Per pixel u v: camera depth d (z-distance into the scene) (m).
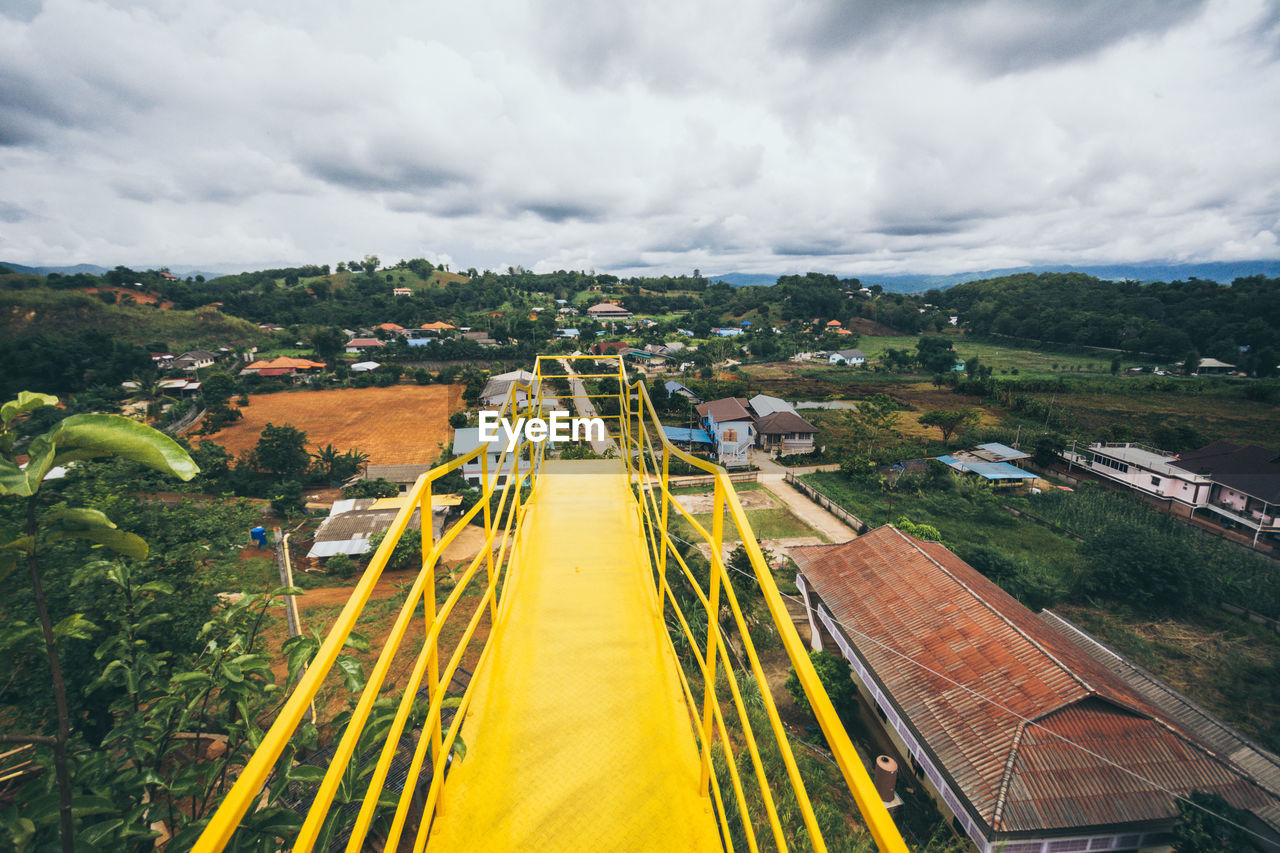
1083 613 21.62
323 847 2.52
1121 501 33.72
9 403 1.81
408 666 9.34
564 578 3.90
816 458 42.66
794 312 144.88
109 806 2.42
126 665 3.24
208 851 0.78
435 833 2.00
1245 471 33.03
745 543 1.67
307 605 14.94
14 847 2.19
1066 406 59.69
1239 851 8.65
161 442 1.80
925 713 11.42
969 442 45.16
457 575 14.88
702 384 64.31
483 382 64.50
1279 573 23.72
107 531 2.06
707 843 1.97
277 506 30.75
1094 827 9.24
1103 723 10.55
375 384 69.44
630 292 189.75
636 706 2.62
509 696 2.69
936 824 10.56
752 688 8.28
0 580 2.03
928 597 14.21
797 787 1.23
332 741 6.70
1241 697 17.14
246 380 66.56
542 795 2.14
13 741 2.05
